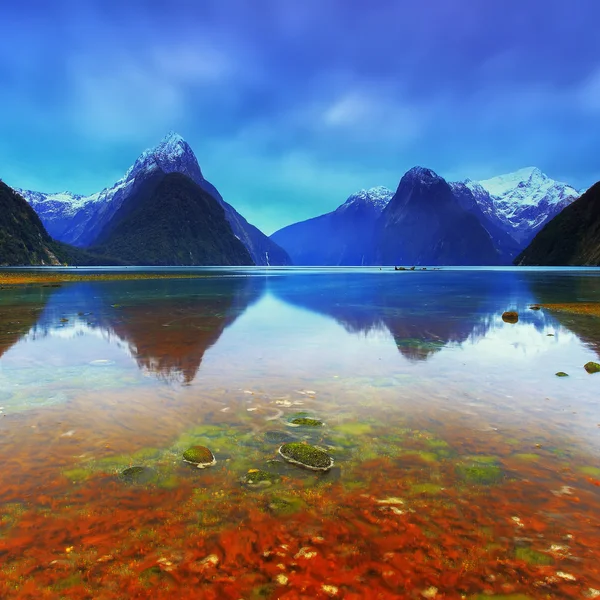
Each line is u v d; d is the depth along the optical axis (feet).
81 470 16.72
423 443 19.47
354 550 12.24
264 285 161.07
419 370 32.96
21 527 13.09
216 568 11.53
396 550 12.23
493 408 24.17
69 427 21.27
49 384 28.73
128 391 27.27
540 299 97.14
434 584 11.03
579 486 15.64
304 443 19.36
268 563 11.74
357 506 14.37
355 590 10.82
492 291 124.06
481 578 11.20
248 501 14.65
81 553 12.02
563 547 12.30
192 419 22.48
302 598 10.58
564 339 46.34
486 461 17.63
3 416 22.75
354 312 72.38
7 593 10.58
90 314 68.03
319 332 51.06
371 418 22.66
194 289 135.54
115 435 20.29
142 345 42.55
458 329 53.42
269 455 18.25
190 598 10.53
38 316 65.10
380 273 326.65
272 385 28.78
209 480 16.07
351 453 18.44
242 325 56.90
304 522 13.51
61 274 243.40
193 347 41.60
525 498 14.82
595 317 64.28
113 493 15.08
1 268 360.69
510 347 41.96
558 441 19.63
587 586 10.89
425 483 15.85
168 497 14.87
